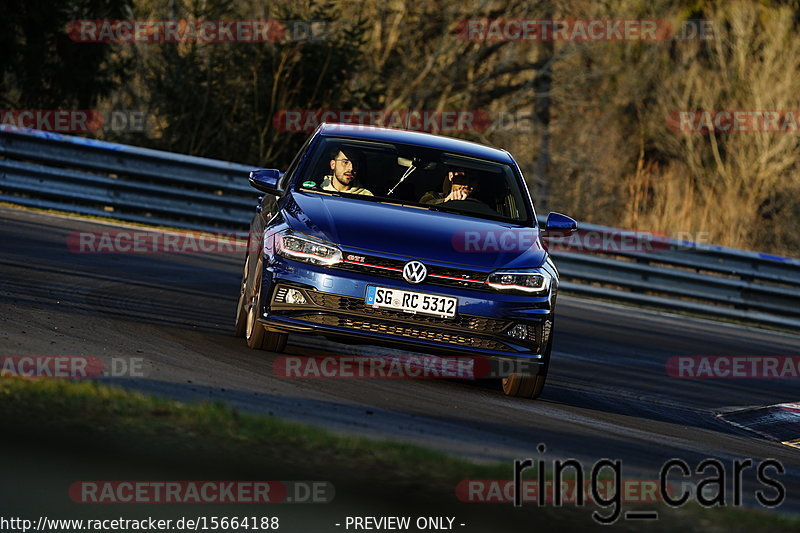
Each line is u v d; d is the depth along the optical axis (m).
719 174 133.75
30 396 17.19
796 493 20.12
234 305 37.09
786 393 38.56
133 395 18.23
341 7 100.38
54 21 75.56
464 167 29.88
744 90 134.88
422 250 25.89
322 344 31.02
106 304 32.31
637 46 136.25
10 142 57.09
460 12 109.12
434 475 15.65
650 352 43.12
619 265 59.75
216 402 19.20
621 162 131.12
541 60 121.69
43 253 41.38
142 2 91.12
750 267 60.53
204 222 59.62
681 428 27.28
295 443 16.39
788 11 137.25
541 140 123.69
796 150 132.00
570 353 39.31
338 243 25.78
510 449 19.56
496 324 25.91
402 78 106.88
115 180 57.84
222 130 77.94
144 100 83.31
